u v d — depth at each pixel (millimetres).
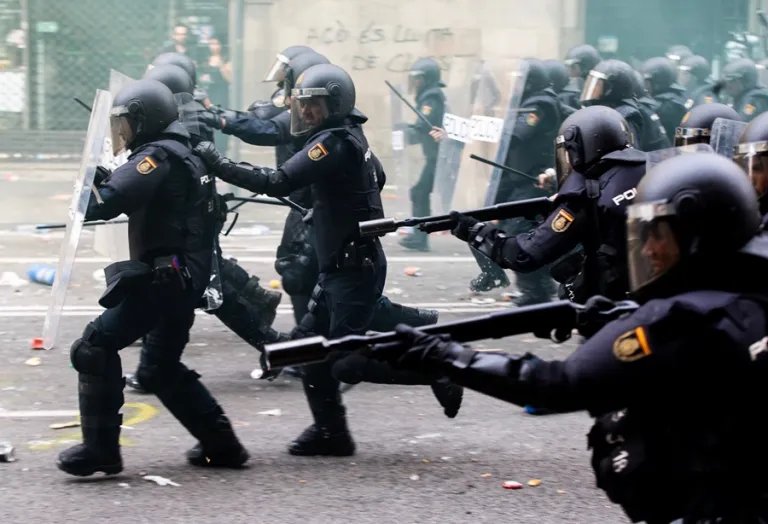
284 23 19531
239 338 10930
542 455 7398
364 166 7320
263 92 19422
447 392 7051
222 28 20062
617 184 6059
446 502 6504
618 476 3801
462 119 14000
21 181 20047
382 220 6344
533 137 12281
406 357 3740
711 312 3430
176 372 6910
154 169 6695
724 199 3510
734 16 22969
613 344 3506
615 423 3873
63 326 11164
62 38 21109
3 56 21141
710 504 3604
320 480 6852
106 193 6629
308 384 7258
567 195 6156
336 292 7289
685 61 18203
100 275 13438
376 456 7336
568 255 6648
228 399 8766
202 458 7055
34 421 8156
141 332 6711
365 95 19828
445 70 20031
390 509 6379
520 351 10305
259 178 7070
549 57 20594
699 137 8281
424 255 15500
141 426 8078
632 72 12172
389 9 19797
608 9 21250
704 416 3549
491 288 12875
